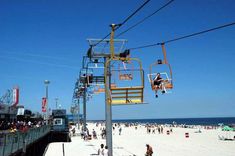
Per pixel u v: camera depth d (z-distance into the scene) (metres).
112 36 17.94
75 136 59.41
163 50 14.38
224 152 36.56
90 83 25.88
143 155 32.03
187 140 54.00
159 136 65.81
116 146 41.50
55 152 33.34
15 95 45.09
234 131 85.56
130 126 129.50
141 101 15.89
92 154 31.73
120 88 16.02
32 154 30.95
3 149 17.30
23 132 23.94
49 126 51.12
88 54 25.03
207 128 107.44
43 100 51.75
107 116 23.53
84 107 54.69
